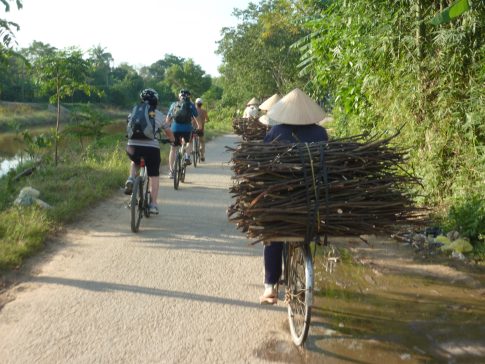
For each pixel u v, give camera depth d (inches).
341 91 372.2
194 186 394.6
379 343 152.2
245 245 245.1
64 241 242.8
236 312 171.6
